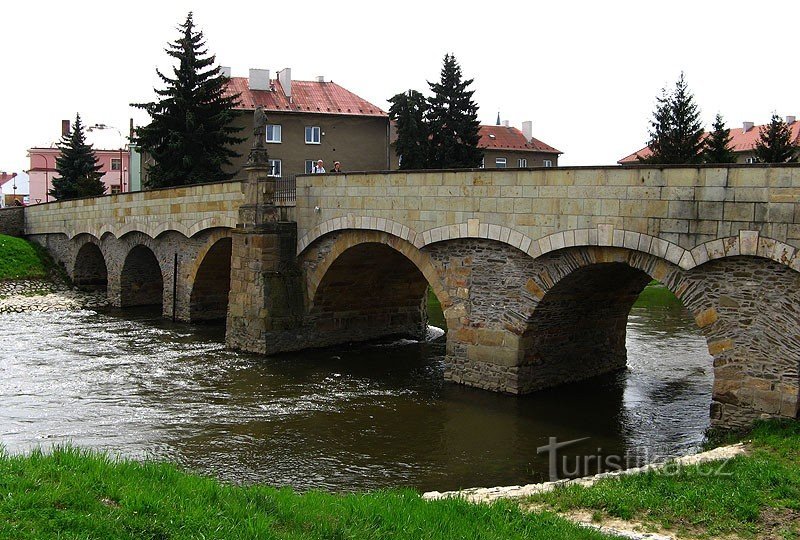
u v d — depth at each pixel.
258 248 30.25
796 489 11.63
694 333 34.94
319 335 31.75
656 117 56.94
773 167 16.36
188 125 48.94
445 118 57.53
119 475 10.18
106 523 8.32
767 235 16.52
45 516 8.27
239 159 55.16
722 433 17.53
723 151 56.09
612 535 10.18
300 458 17.64
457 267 23.97
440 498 12.19
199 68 51.06
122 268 46.84
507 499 12.11
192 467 16.98
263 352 29.95
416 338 34.88
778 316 16.62
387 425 20.34
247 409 22.11
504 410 21.53
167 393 24.12
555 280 21.16
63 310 45.88
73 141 78.75
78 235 51.97
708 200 17.48
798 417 16.47
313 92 58.75
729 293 17.41
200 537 8.41
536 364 23.06
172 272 40.97
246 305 31.02
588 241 19.95
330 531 9.29
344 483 15.88
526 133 74.12
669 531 10.47
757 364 16.98
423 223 24.62
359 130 57.69
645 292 51.78
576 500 11.79
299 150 56.34
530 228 21.39
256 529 8.85
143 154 61.66
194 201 37.25
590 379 25.34
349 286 31.64
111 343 33.47
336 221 28.31
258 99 56.06
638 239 18.86
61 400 23.20
